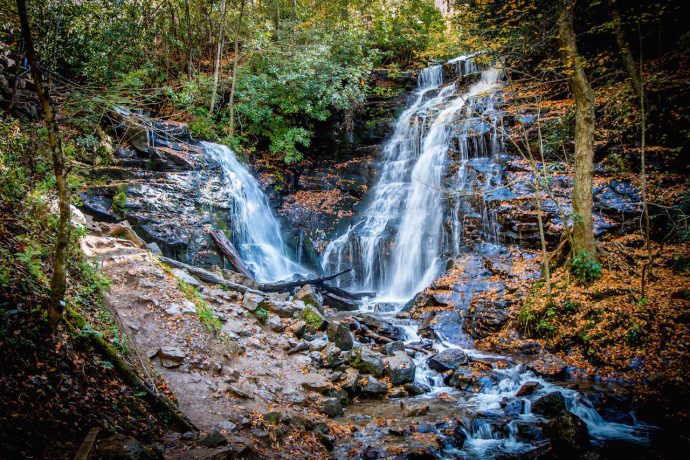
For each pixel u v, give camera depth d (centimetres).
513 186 1266
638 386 693
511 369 792
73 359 419
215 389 554
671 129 1184
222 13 1589
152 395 461
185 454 400
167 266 802
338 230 1553
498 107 1533
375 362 766
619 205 1103
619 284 888
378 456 502
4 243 480
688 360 697
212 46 1841
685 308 784
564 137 1295
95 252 738
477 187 1345
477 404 683
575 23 1450
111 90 706
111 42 1436
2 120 695
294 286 1118
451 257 1281
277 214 1531
